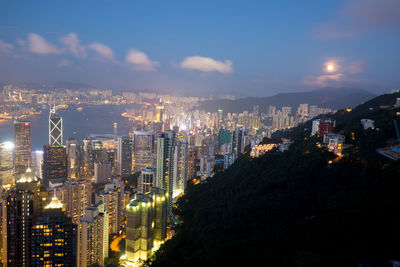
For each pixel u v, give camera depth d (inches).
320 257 4414.4
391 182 5949.8
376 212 5064.0
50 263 7436.0
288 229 5900.6
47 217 7421.3
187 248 7721.5
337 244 4621.1
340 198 6245.1
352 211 5438.0
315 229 5255.9
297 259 4480.8
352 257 4222.4
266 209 7440.9
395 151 7642.7
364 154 7815.0
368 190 6058.1
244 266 5374.0
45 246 7381.9
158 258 7824.8
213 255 6407.5
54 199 7770.7
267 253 5251.0
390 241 4315.9
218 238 7391.7
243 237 7022.6
